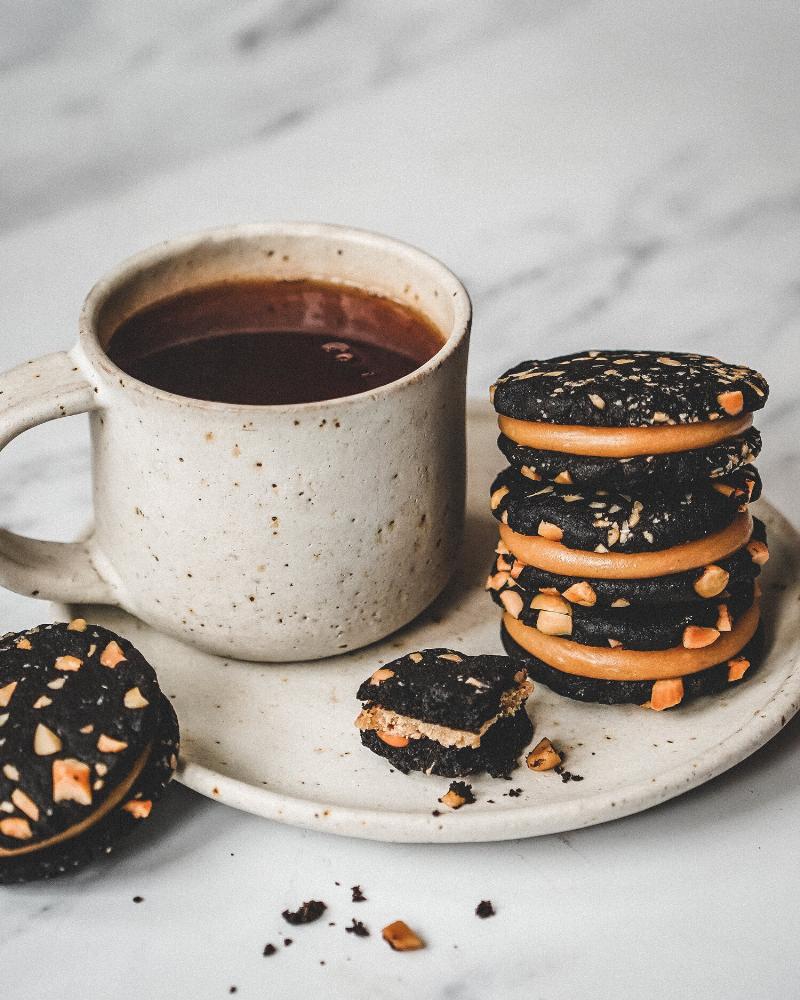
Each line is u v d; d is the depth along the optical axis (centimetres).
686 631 47
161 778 45
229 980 44
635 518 46
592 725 47
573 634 47
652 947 44
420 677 46
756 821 47
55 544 50
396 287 52
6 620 53
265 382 49
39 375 47
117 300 50
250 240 52
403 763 46
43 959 44
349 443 46
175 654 50
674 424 46
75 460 61
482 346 66
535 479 47
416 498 48
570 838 46
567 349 66
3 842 43
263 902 45
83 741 44
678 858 46
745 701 48
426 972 44
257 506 46
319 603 48
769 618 50
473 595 52
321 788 45
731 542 47
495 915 45
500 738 46
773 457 59
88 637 46
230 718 47
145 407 46
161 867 46
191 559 47
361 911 45
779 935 44
